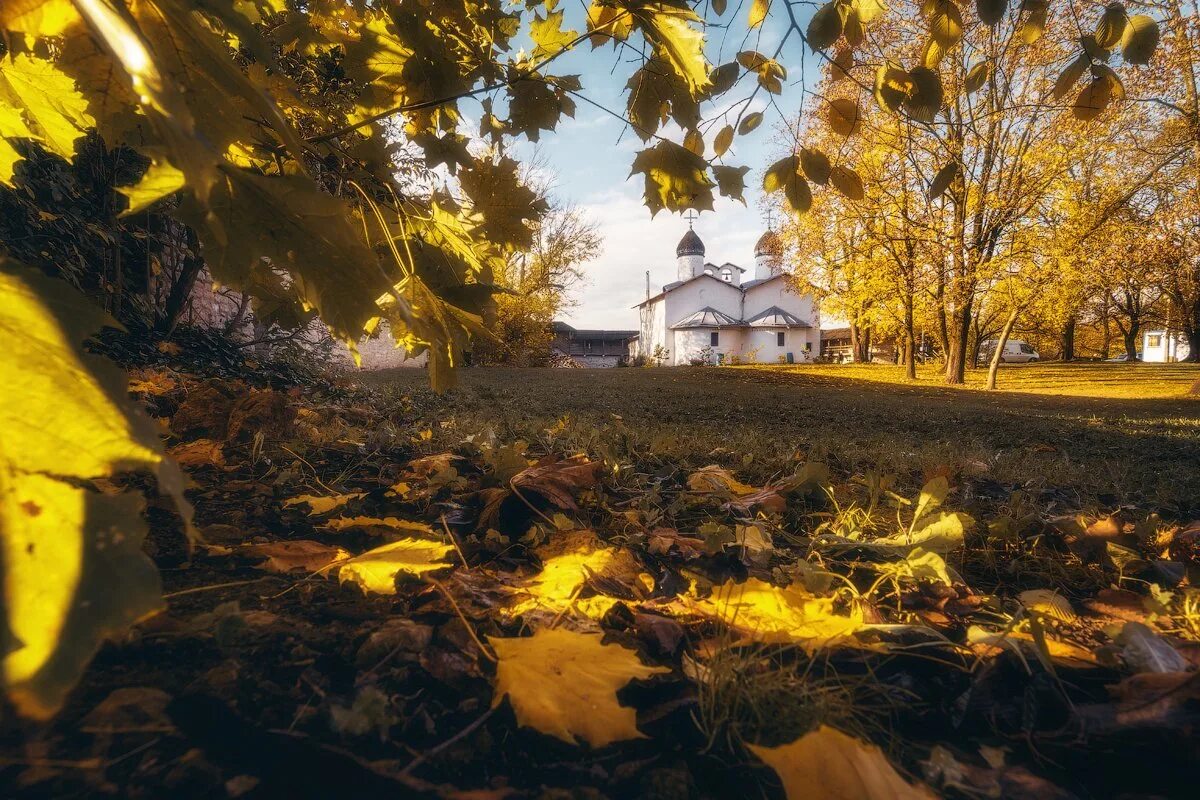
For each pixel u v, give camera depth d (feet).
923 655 3.63
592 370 88.53
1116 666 3.63
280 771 2.36
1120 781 2.66
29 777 2.23
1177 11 23.73
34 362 1.79
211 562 4.55
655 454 11.32
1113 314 148.15
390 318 4.06
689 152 5.29
